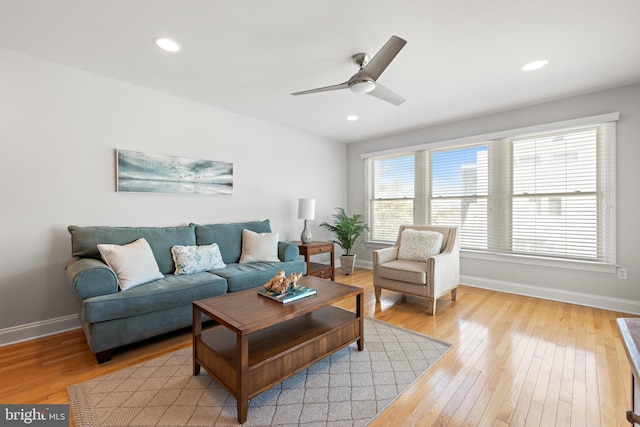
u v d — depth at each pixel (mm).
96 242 2447
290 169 4449
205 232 3219
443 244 3406
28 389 1710
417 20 1895
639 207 2852
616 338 2348
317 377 1853
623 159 2918
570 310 2994
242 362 1453
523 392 1691
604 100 2992
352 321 2113
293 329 1962
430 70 2576
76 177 2570
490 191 3801
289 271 3225
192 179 3301
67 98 2514
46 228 2432
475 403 1604
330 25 1948
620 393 1671
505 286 3664
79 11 1793
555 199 3332
